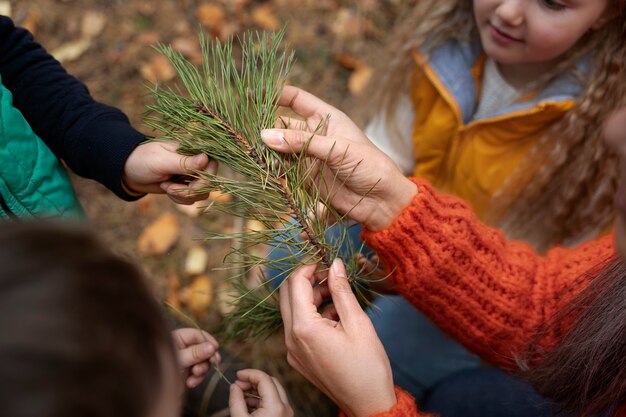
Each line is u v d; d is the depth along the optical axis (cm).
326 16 140
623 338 57
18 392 26
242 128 57
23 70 68
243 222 113
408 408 58
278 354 98
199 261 111
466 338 69
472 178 96
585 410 61
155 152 61
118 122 67
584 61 83
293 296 57
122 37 129
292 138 55
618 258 59
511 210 98
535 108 84
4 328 27
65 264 30
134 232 114
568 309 63
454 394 85
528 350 67
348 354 55
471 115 93
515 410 81
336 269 58
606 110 83
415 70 94
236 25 134
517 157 92
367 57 137
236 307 75
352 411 58
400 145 102
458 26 89
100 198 115
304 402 95
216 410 80
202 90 58
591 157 87
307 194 58
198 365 67
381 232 62
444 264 63
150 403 31
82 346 28
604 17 79
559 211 95
